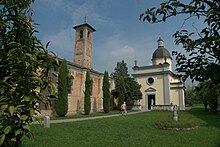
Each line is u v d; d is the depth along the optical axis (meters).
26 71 3.29
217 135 10.21
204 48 2.18
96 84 34.28
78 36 43.28
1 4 3.39
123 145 7.97
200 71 2.26
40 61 3.57
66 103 22.14
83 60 41.56
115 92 37.03
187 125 12.12
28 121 3.22
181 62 2.50
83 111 28.97
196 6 2.05
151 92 40.31
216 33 1.92
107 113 29.36
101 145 7.94
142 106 40.59
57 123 15.02
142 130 11.86
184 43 2.47
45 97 3.66
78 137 9.51
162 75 39.97
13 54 3.12
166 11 2.22
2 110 2.91
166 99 38.62
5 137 3.05
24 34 3.78
